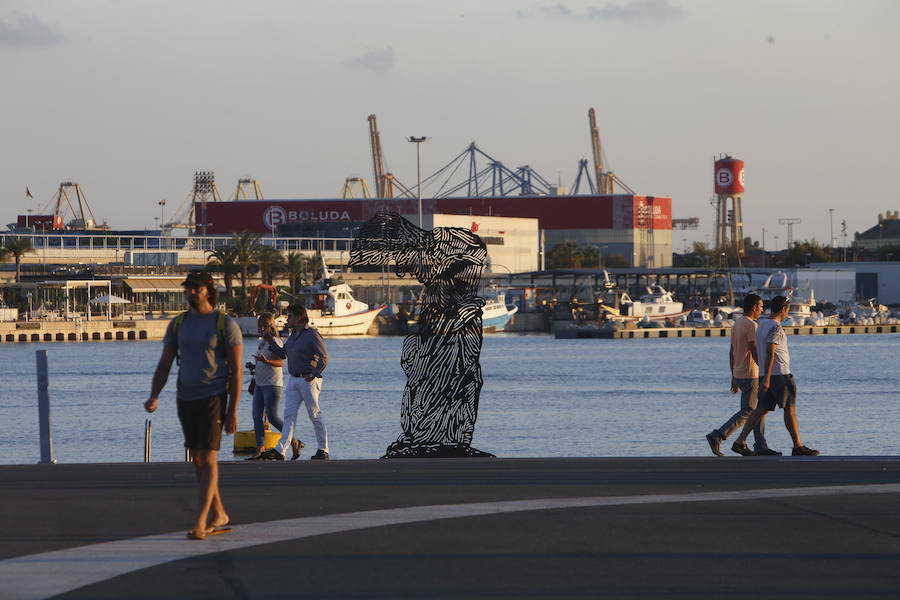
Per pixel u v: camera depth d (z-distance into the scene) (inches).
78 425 3117.6
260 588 567.2
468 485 917.8
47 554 649.6
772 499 840.3
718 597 548.1
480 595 551.8
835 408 3604.8
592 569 606.5
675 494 866.1
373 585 572.4
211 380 704.4
